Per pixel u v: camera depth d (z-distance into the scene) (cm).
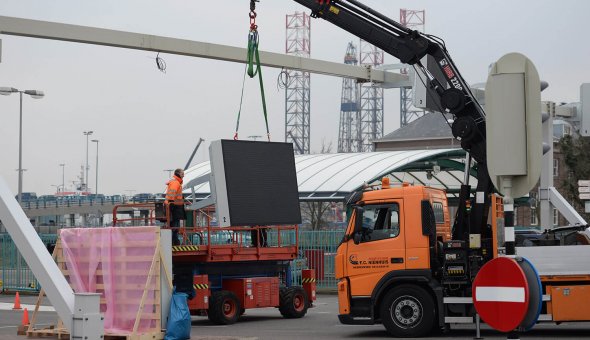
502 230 1756
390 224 1738
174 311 1580
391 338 1717
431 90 1883
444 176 4897
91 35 2225
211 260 2136
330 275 3416
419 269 1700
